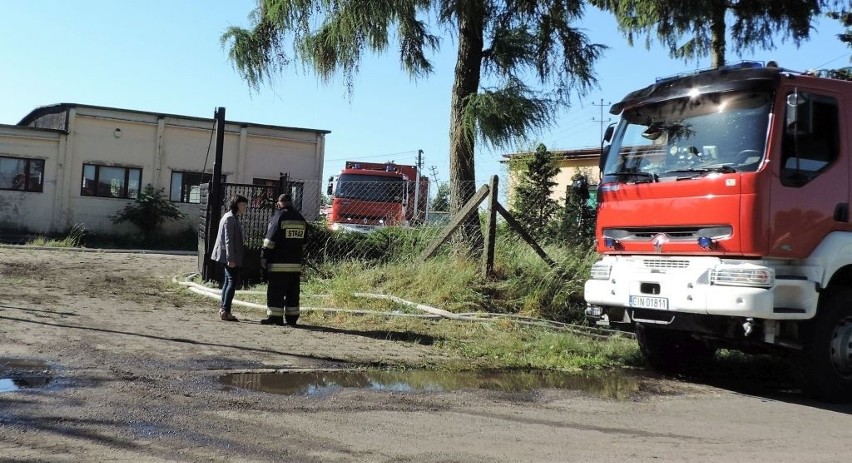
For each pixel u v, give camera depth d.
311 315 10.38
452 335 9.16
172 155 29.34
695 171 6.89
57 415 4.86
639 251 7.34
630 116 7.89
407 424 5.26
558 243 12.23
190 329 8.66
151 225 28.16
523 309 10.90
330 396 5.96
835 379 6.74
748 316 6.30
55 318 8.70
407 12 11.99
